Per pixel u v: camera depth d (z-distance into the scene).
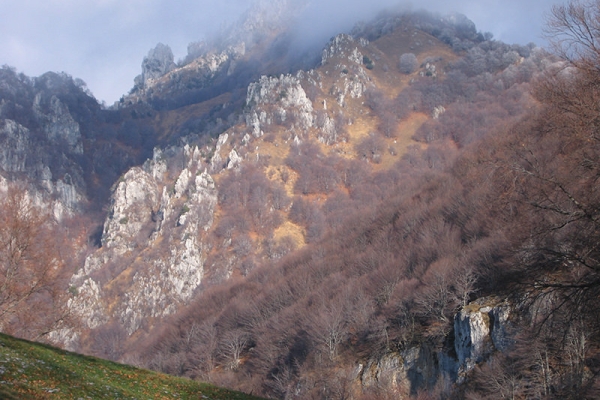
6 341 24.61
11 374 20.05
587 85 17.22
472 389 44.69
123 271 136.50
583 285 16.14
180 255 135.00
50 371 22.09
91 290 124.44
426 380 52.31
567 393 33.53
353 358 58.59
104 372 25.53
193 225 144.50
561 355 35.88
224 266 136.88
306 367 59.72
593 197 16.61
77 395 20.45
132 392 23.56
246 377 67.31
